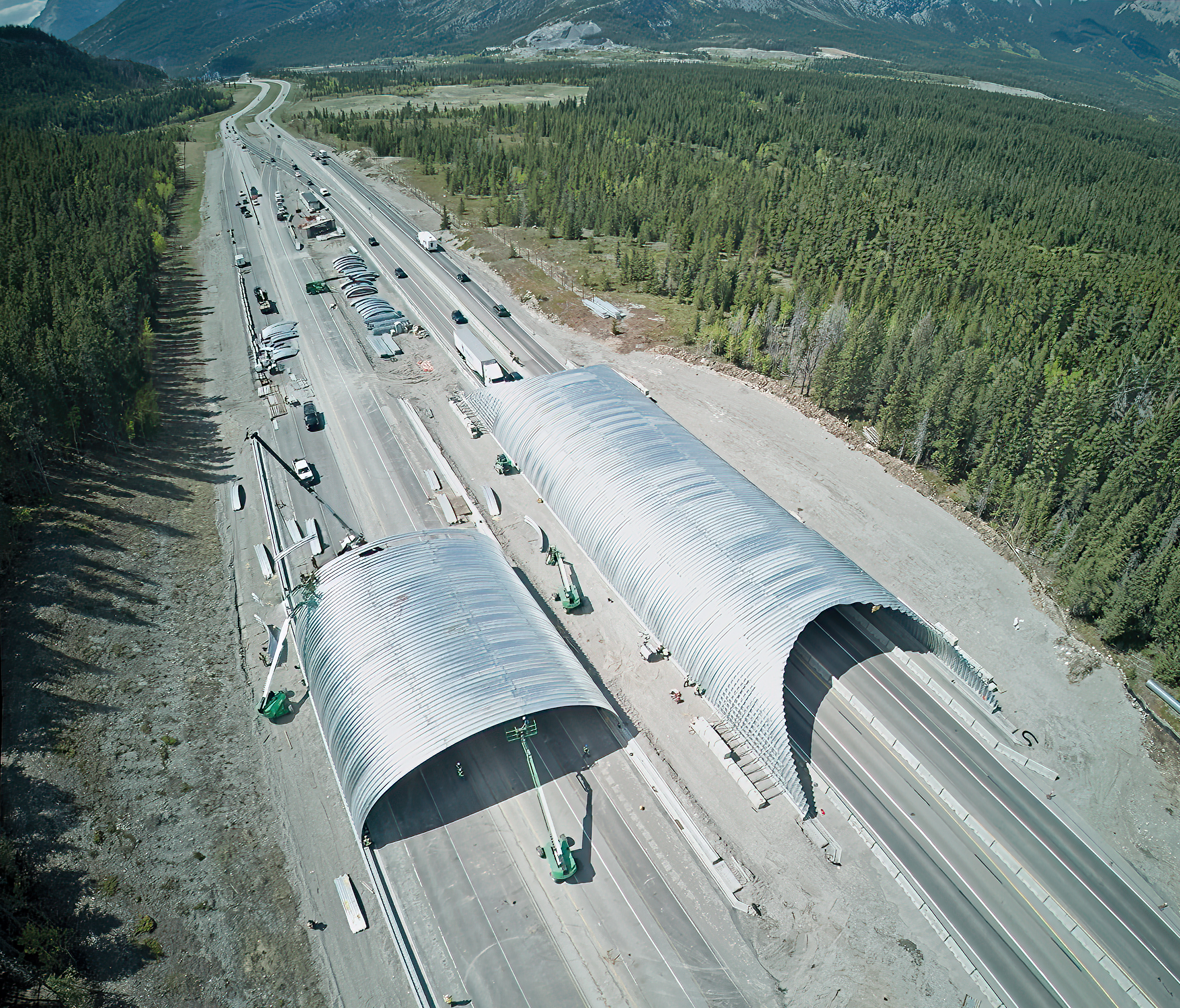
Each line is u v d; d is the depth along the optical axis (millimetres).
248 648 56000
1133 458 65188
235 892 40781
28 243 112250
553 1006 36750
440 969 38125
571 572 59844
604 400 76438
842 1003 37312
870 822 45719
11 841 41031
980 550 67562
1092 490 69812
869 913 41094
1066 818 46344
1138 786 48438
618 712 51406
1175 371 91688
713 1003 37062
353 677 47406
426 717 44250
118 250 114312
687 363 98125
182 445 79812
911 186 170125
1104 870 43750
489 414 80750
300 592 57000
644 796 46531
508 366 97125
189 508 70312
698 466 66250
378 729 44312
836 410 86938
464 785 46750
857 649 57469
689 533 58125
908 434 78062
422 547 57312
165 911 39594
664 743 49594
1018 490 68938
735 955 38906
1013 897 42250
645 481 63875
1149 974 39062
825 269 123188
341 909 40438
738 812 45750
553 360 99125
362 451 79000
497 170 171625
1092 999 38031
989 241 134500
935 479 76750
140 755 47094
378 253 135000
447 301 116500
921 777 48656
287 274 125188
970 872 43312
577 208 149000
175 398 89000
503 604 53219
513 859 42875
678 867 42875
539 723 50875
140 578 60719
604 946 39156
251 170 189125
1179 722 52719
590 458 67750
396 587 53031
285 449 79500
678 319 111125
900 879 42594
